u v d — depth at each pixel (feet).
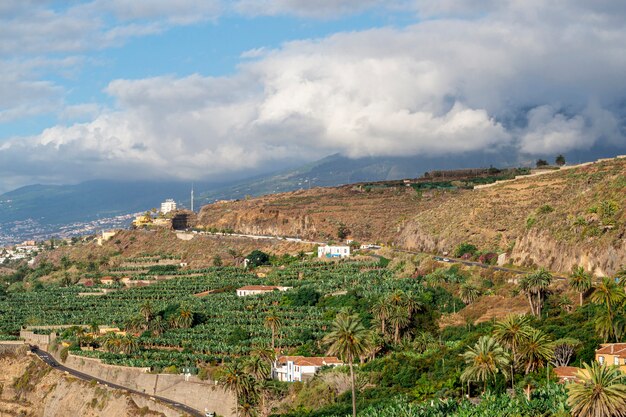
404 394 615.16
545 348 563.89
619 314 622.95
